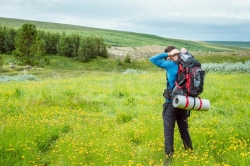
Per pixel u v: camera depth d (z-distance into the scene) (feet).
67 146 21.86
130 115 33.12
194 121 29.53
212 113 33.19
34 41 260.42
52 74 140.56
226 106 35.35
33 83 71.61
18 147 21.11
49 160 19.88
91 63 510.17
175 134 24.39
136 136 24.26
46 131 25.58
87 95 44.93
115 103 40.55
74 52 522.47
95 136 24.36
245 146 20.08
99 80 71.31
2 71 203.10
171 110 19.35
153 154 20.33
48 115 32.07
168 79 19.15
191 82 17.54
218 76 74.95
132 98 41.78
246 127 25.35
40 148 22.57
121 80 69.92
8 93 47.65
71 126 28.27
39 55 260.01
